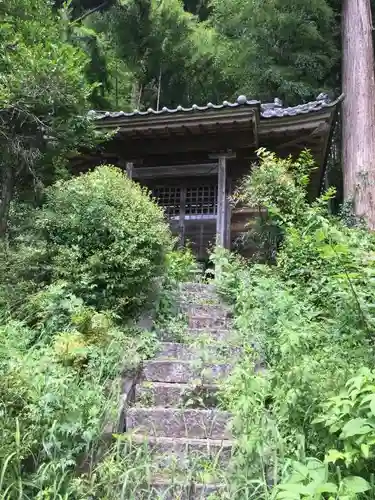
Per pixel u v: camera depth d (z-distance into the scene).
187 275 5.36
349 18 10.59
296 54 11.77
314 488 1.69
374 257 2.81
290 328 2.74
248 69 11.88
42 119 4.59
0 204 4.59
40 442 2.28
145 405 3.08
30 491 2.14
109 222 3.97
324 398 2.13
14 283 3.83
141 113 6.46
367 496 1.85
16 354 2.77
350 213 8.45
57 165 4.98
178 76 13.59
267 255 5.88
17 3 5.65
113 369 3.05
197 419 2.85
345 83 10.30
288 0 11.71
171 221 7.66
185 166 7.42
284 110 6.91
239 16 12.39
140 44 12.68
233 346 3.42
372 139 9.23
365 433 1.75
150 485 2.33
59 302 3.53
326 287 3.29
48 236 4.01
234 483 2.19
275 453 2.18
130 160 7.37
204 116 6.35
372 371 2.07
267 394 2.51
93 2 12.48
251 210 7.28
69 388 2.58
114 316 3.61
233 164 7.50
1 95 4.23
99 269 3.85
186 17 12.69
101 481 2.24
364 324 2.47
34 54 4.53
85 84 4.90
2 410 2.23
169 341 3.80
